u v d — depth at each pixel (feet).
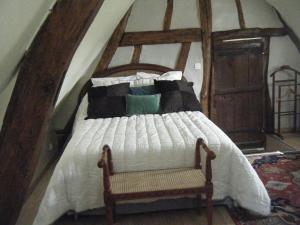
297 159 11.76
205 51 14.44
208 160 7.18
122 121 10.88
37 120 5.87
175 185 7.37
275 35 14.74
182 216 8.49
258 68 14.78
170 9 14.03
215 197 8.34
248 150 14.84
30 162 6.03
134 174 8.00
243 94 14.96
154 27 14.23
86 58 11.62
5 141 5.91
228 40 14.42
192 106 12.16
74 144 8.63
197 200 8.45
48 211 7.63
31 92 5.76
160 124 10.19
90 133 9.55
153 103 11.96
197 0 13.96
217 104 15.01
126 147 8.28
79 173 7.89
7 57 5.25
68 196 7.92
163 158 8.19
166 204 8.64
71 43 5.61
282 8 13.66
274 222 7.87
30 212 9.14
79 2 5.48
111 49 14.25
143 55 14.49
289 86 15.38
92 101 12.28
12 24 4.59
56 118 14.23
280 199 8.88
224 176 8.27
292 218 7.96
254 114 15.14
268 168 11.01
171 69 14.51
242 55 14.62
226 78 14.79
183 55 14.49
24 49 5.68
